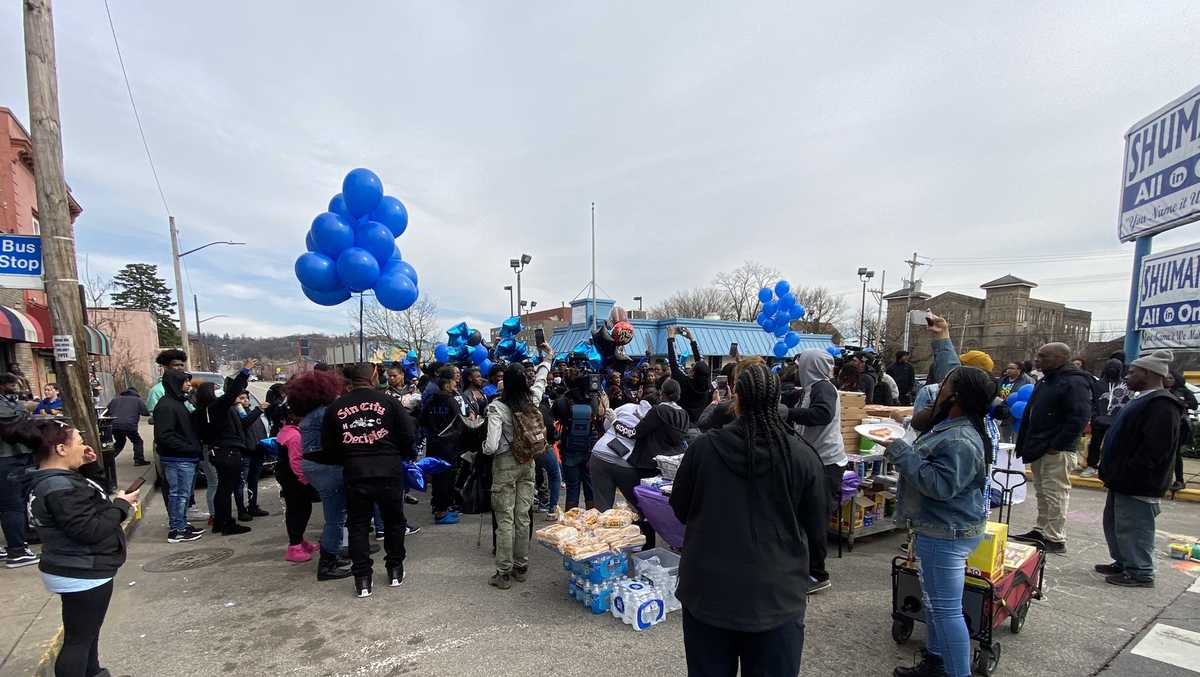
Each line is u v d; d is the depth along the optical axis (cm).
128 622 387
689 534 214
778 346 1477
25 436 264
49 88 562
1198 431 922
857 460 508
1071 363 493
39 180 562
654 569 402
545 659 333
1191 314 479
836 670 320
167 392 573
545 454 599
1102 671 314
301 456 490
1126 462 424
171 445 564
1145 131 532
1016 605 346
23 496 489
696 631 211
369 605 411
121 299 4947
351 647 350
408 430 450
